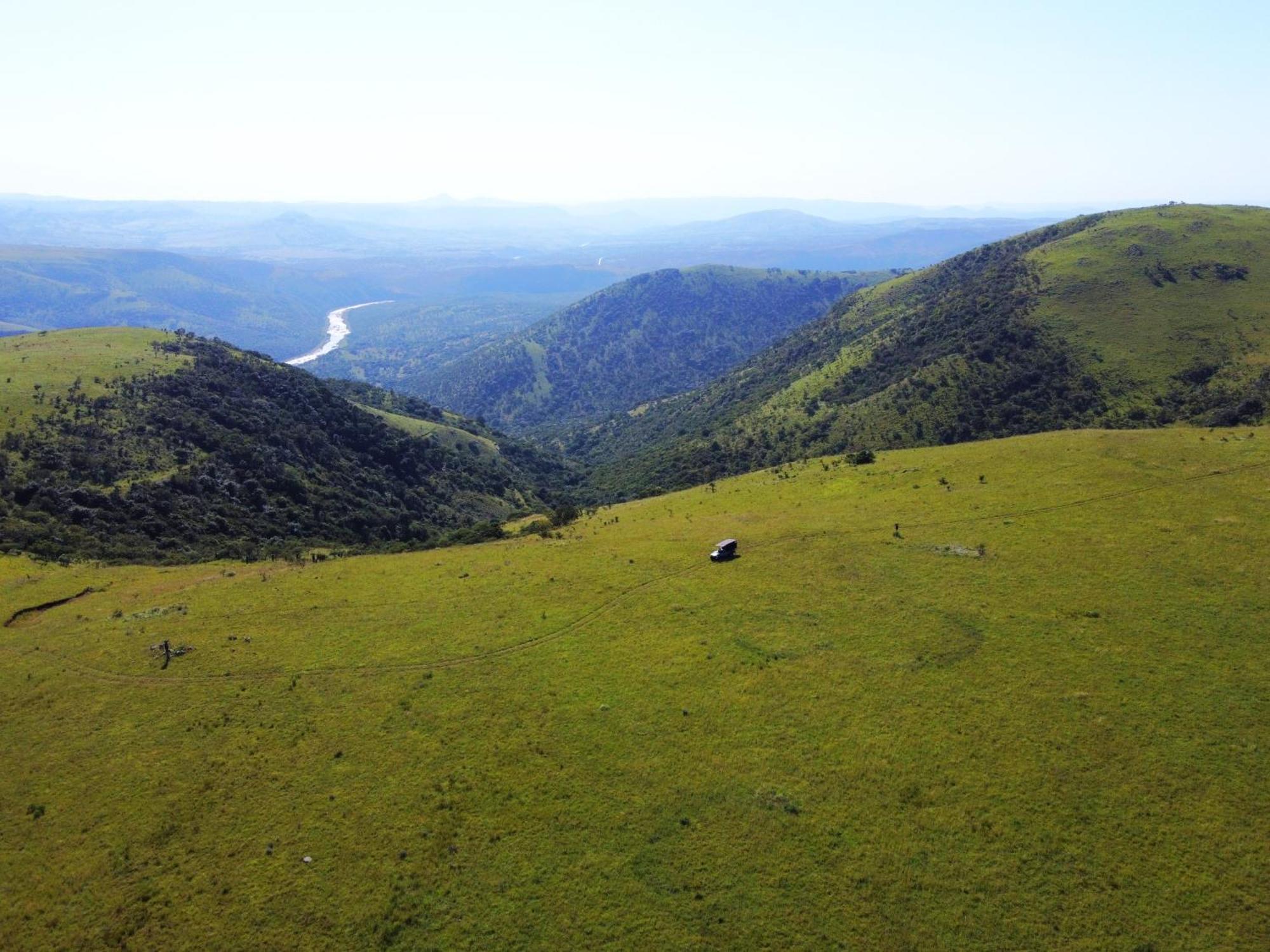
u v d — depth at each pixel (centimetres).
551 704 4272
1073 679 4138
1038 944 2758
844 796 3478
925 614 4947
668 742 3906
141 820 3522
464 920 2962
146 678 4666
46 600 5891
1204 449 6962
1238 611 4562
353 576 6353
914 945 2780
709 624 5072
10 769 3891
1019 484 6862
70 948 2903
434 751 3916
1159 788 3372
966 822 3288
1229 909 2830
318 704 4359
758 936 2842
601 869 3161
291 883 3153
